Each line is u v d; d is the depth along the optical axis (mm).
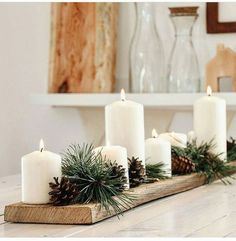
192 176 1955
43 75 3264
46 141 3260
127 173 1642
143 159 1782
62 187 1475
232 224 1434
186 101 2912
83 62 3154
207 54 3084
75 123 3287
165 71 3135
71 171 1546
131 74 3066
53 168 1498
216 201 1729
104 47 3129
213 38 3076
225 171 2100
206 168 2031
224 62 2943
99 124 3260
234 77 2934
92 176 1519
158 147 1877
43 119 3258
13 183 2115
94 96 3053
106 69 3129
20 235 1346
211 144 2139
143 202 1672
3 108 3109
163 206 1659
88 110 3268
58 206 1462
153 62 3045
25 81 3203
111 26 3137
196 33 3096
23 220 1468
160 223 1449
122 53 3219
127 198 1567
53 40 3201
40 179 1489
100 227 1413
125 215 1543
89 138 3266
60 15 3193
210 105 2146
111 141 1763
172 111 3115
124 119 1752
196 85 2982
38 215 1460
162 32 3164
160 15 3168
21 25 3191
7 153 3133
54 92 3197
